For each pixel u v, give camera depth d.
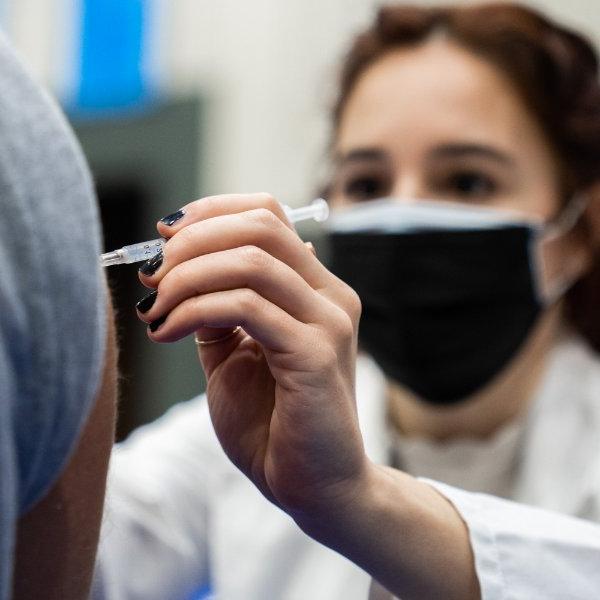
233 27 2.95
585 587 0.89
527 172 1.65
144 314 0.72
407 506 0.83
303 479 0.76
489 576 0.86
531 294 1.63
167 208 3.02
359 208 1.68
